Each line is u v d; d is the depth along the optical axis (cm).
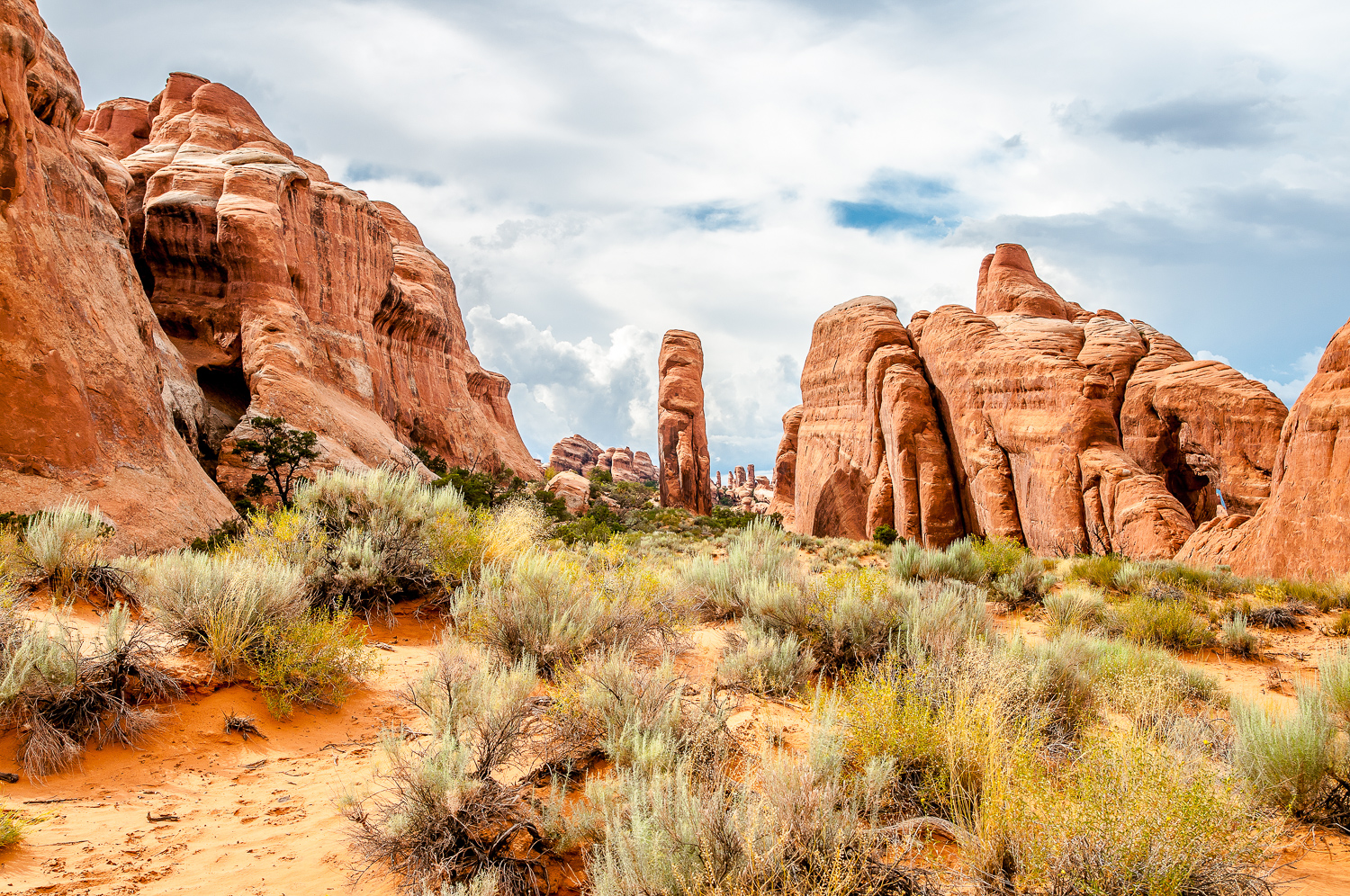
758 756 416
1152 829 275
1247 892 288
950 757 359
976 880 283
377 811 370
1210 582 1417
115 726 443
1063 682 541
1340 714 508
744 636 658
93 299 1881
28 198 1678
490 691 454
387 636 716
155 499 1767
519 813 343
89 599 653
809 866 274
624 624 654
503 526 991
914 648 567
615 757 397
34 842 335
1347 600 1282
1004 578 1262
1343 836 385
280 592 588
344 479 918
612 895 264
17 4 1839
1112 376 2889
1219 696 674
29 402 1552
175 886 305
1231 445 2434
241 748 462
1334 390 1862
